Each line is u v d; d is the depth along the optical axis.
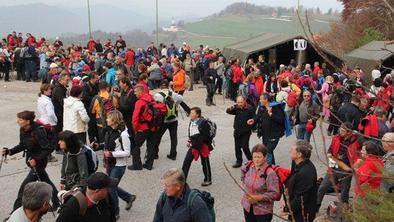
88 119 10.42
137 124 10.51
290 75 16.84
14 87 23.22
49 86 10.77
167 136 14.29
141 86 10.61
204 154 9.76
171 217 5.06
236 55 29.03
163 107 10.76
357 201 3.58
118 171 7.97
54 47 25.77
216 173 10.80
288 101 12.14
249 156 10.84
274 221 7.94
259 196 6.15
